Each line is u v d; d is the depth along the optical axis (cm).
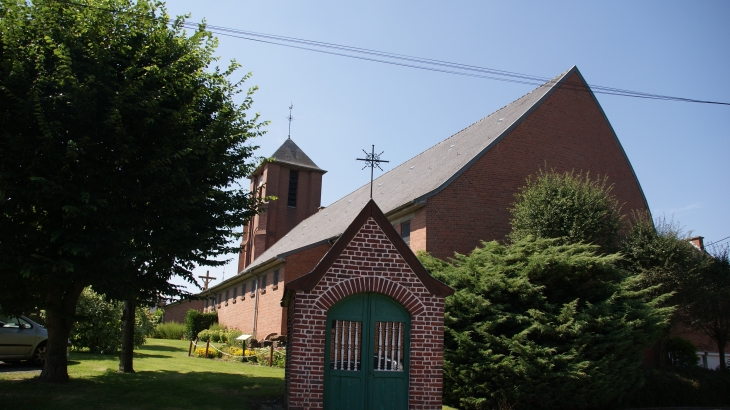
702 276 2012
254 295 3425
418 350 1075
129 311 1563
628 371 1462
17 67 1081
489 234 2155
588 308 1454
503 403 1347
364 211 1096
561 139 2384
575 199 1812
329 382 1045
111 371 1543
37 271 1124
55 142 1125
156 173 1219
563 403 1390
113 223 1180
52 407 1047
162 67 1319
